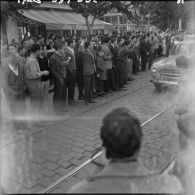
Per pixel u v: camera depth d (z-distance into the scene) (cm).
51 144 571
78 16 2447
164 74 966
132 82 1231
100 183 153
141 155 501
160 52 1956
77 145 566
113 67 1052
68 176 445
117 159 159
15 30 1855
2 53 828
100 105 874
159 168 439
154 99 913
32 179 435
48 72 732
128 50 1112
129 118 159
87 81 873
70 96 884
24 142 583
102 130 162
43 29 2083
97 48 992
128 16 2589
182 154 303
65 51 861
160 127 648
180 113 386
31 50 706
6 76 673
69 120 725
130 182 153
